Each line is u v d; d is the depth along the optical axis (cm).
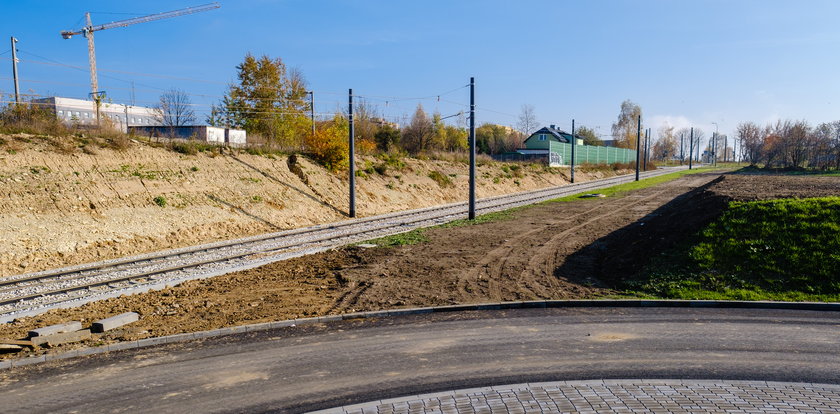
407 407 634
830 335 887
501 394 666
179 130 3575
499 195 4766
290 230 2517
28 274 1516
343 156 3656
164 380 749
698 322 981
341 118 5256
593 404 628
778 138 8062
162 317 1088
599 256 1670
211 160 2920
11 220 1805
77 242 1859
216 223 2414
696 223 1612
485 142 8906
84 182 2188
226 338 941
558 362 787
